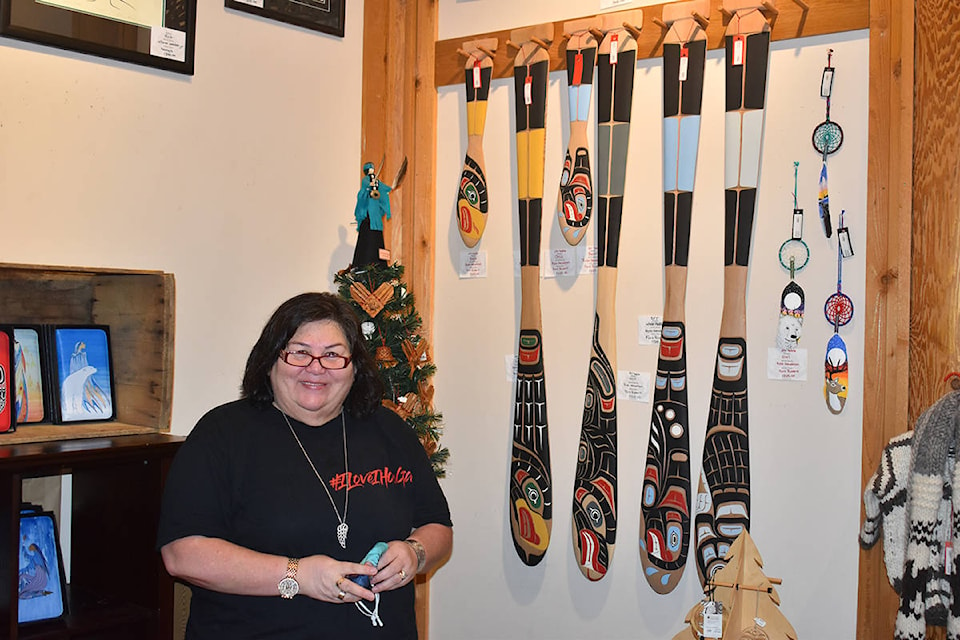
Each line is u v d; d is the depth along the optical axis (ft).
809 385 7.84
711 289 8.30
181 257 8.40
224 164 8.77
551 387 9.16
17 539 5.62
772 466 7.98
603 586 8.83
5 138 7.20
